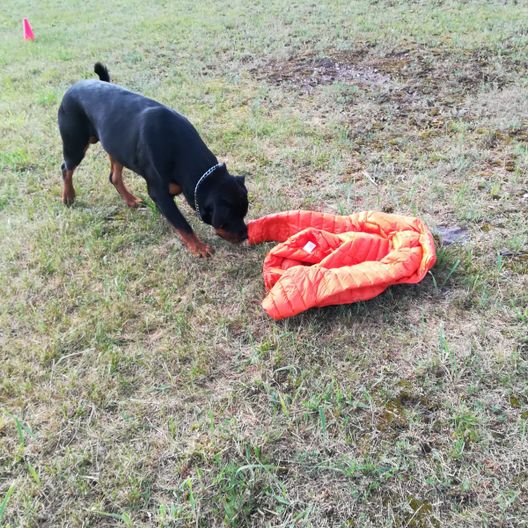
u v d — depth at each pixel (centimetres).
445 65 611
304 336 280
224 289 319
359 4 891
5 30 983
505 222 351
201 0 1046
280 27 809
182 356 275
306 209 387
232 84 617
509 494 204
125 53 762
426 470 215
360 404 242
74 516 207
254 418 241
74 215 395
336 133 485
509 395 241
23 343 287
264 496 211
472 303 292
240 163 451
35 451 232
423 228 320
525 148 435
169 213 342
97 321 299
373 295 288
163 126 332
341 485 212
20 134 532
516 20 739
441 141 456
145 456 228
